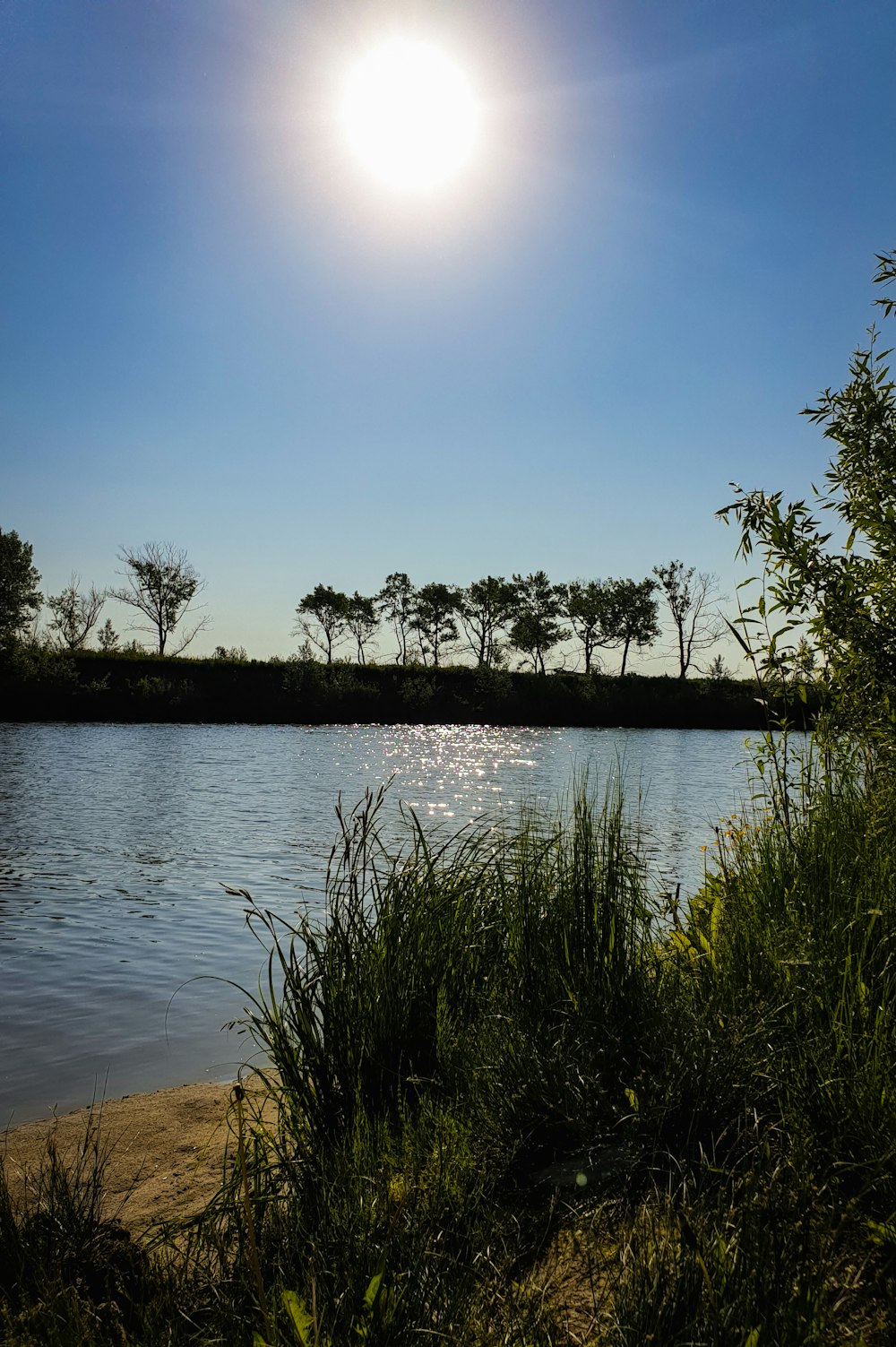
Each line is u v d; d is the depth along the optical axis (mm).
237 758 35281
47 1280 3055
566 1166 3266
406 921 4883
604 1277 2615
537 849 5500
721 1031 3537
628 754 41500
